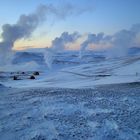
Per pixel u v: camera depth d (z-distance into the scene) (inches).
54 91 890.7
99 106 626.8
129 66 2893.7
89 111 579.5
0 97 785.6
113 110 588.7
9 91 934.4
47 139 414.9
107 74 2381.9
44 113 561.6
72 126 477.4
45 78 2486.5
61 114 553.9
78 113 563.2
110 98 732.7
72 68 3567.9
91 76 2348.7
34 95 797.9
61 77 2447.1
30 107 619.2
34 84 1902.1
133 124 492.7
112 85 1366.9
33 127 471.5
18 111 584.4
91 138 422.6
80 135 434.0
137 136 434.6
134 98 738.2
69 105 629.6
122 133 446.6
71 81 2007.9
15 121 509.7
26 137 423.8
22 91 920.9
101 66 3366.1
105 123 495.8
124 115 549.6
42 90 933.2
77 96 762.2
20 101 700.7
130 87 1171.9
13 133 442.9
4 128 467.8
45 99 711.1
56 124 487.2
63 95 782.5
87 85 1517.0
